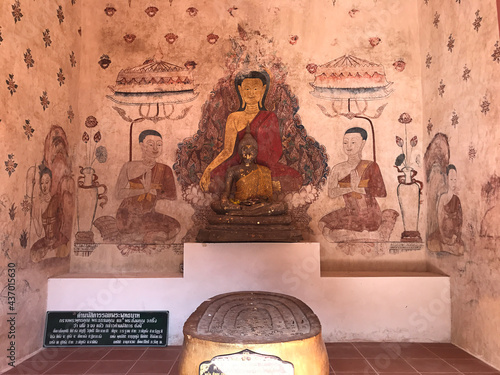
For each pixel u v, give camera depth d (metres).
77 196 4.78
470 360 3.66
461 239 4.05
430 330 4.21
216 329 2.77
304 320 2.93
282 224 4.35
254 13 5.11
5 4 3.51
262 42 5.07
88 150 4.84
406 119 4.94
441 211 4.44
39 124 4.01
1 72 3.44
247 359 2.56
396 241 4.80
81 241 4.72
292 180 4.88
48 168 4.18
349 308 4.21
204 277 4.20
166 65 5.00
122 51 4.99
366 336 4.20
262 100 4.99
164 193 4.83
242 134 4.94
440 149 4.48
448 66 4.35
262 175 4.73
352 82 5.01
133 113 4.91
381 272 4.64
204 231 4.30
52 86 4.26
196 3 5.11
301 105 4.98
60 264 4.46
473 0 3.90
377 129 4.94
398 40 5.05
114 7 5.04
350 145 4.93
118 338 4.09
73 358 3.72
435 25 4.64
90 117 4.88
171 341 4.14
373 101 4.98
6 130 3.49
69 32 4.66
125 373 3.36
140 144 4.87
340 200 4.87
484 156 3.70
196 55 5.02
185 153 4.89
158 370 3.43
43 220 4.08
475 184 3.83
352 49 5.05
